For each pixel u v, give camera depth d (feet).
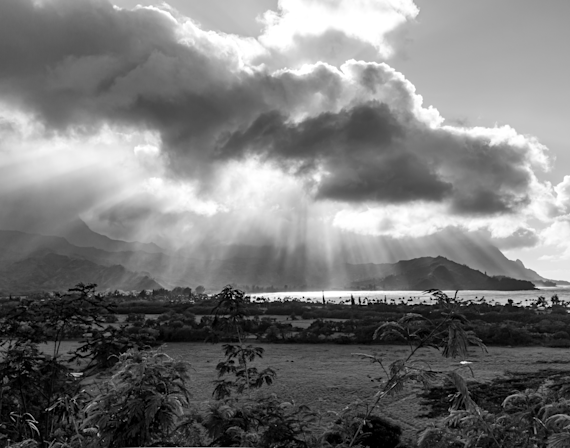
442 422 14.74
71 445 14.28
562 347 104.88
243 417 15.55
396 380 12.60
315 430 20.84
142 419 12.21
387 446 28.84
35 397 25.32
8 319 27.20
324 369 77.15
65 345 90.53
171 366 14.19
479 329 115.14
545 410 14.24
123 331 26.43
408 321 12.48
